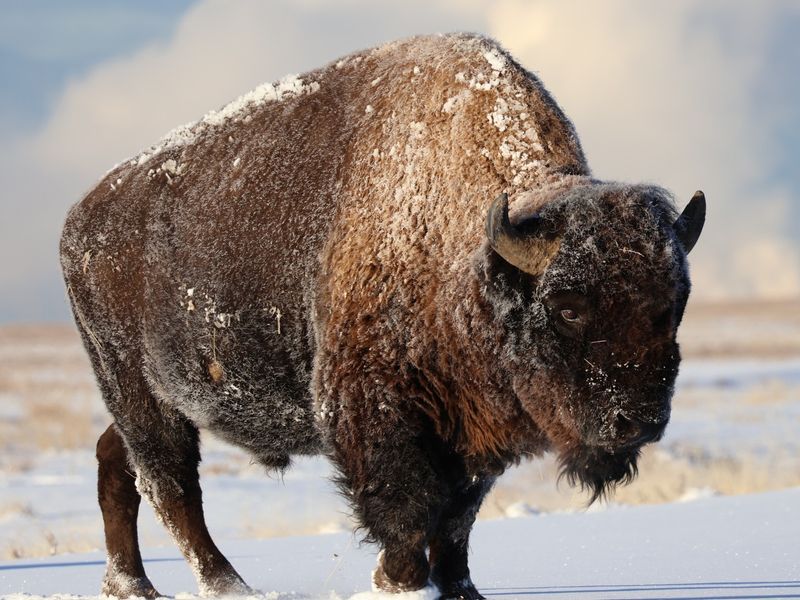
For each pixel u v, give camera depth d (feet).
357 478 70.18
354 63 82.33
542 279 64.03
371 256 71.92
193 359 83.35
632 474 69.97
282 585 84.53
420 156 73.46
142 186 89.10
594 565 84.43
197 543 85.92
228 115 87.25
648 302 61.67
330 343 71.97
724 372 529.86
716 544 89.25
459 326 68.59
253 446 83.71
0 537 131.75
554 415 66.69
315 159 78.89
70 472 210.38
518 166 72.33
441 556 73.36
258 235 79.87
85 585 89.56
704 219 67.26
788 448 223.30
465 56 76.18
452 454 71.20
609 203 64.03
